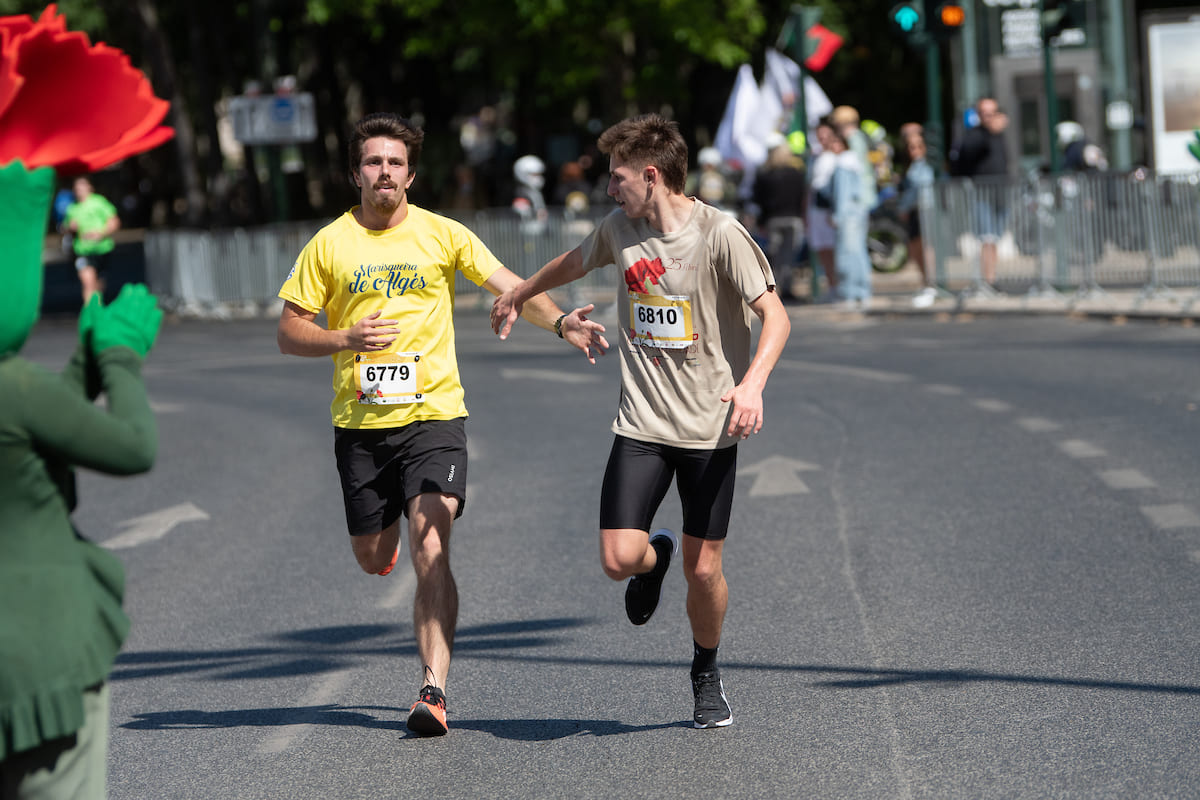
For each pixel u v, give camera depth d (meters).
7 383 8.92
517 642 19.27
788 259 61.44
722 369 15.04
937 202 57.12
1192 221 50.69
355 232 16.52
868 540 23.38
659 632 19.38
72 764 9.17
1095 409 33.69
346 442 16.73
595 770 14.51
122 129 9.19
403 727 16.20
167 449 35.97
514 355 51.59
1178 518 23.52
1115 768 13.84
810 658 17.83
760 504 26.38
